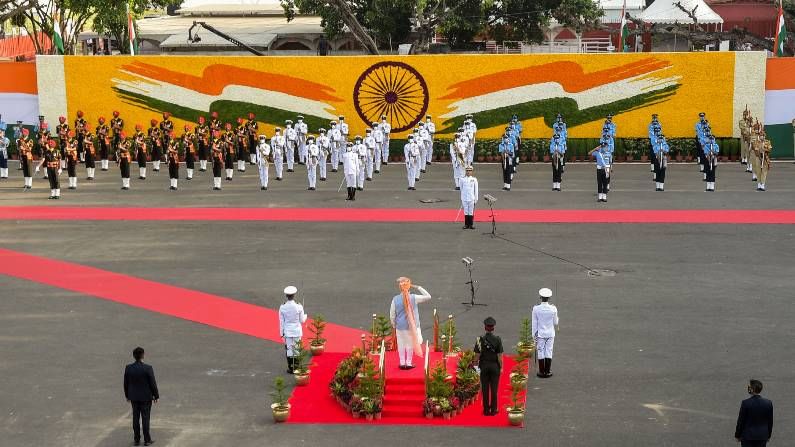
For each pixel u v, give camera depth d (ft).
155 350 73.41
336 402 63.41
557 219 119.85
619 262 98.07
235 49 225.56
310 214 125.39
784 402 61.72
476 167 169.99
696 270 94.79
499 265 97.14
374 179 156.25
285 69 178.50
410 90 176.86
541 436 57.26
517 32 236.43
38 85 180.45
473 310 81.97
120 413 61.52
